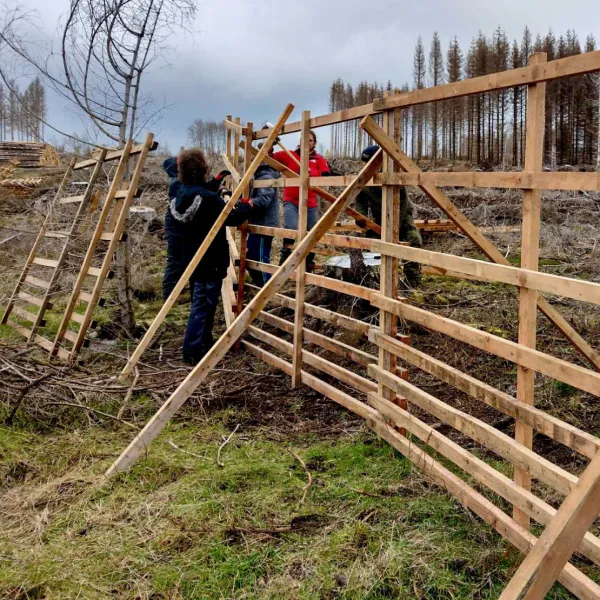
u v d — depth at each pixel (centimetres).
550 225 822
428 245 836
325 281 418
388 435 349
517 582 170
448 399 416
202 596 238
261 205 555
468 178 274
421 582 243
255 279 632
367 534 273
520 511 253
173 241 532
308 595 237
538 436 365
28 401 414
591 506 168
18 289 654
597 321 505
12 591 239
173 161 559
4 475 335
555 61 225
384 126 333
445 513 288
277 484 321
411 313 321
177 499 305
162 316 470
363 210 629
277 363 487
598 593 205
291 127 460
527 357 242
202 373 347
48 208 747
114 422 403
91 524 286
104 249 618
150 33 605
